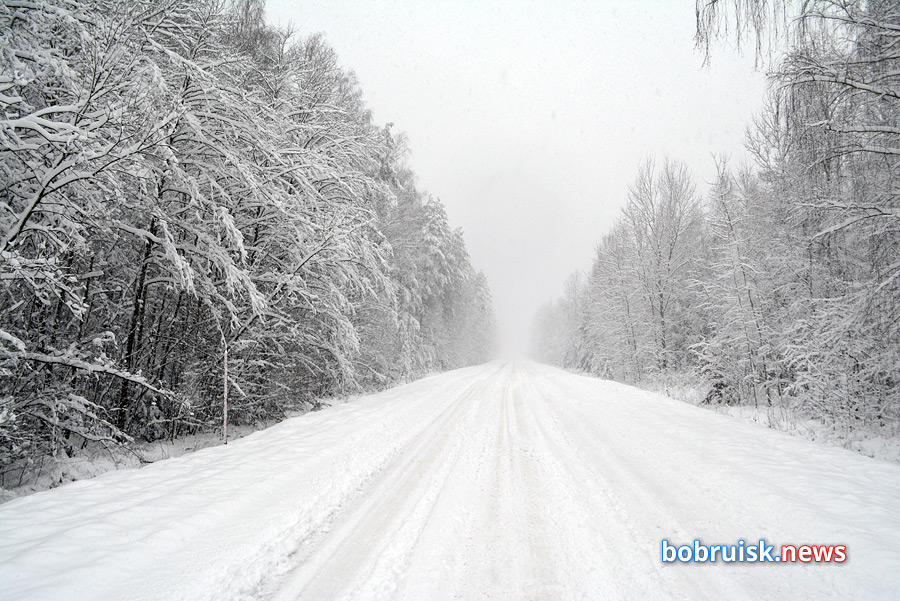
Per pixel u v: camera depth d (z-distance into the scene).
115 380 9.79
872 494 4.26
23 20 6.37
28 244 7.38
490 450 6.75
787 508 4.01
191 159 9.63
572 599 2.86
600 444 7.00
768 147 13.40
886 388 8.98
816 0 5.98
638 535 3.77
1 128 5.59
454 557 3.42
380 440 7.29
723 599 2.85
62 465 7.20
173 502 4.29
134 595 2.83
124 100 6.41
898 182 7.74
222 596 2.89
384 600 2.86
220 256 8.88
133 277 10.12
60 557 3.16
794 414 11.22
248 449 6.59
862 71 6.52
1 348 5.78
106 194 7.41
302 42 14.38
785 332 11.23
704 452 6.00
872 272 8.52
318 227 10.30
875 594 2.79
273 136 9.95
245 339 10.56
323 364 13.34
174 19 9.03
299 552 3.56
